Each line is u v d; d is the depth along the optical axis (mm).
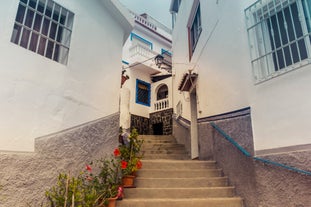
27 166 2791
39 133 3041
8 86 2787
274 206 3143
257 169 3514
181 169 5016
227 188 4246
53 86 3375
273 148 3277
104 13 4805
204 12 6570
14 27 3074
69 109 3584
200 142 6023
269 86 3510
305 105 2941
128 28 5461
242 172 4008
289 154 3020
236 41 4496
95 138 4047
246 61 4066
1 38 2816
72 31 3883
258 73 3742
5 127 2674
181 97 9234
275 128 3299
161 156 7066
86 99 3979
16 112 2818
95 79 4273
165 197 4137
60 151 3289
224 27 5086
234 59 4543
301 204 2791
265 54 3615
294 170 2904
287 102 3182
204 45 6402
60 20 3846
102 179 3936
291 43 3240
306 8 3205
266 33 3793
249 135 3852
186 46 8867
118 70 5023
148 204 3770
